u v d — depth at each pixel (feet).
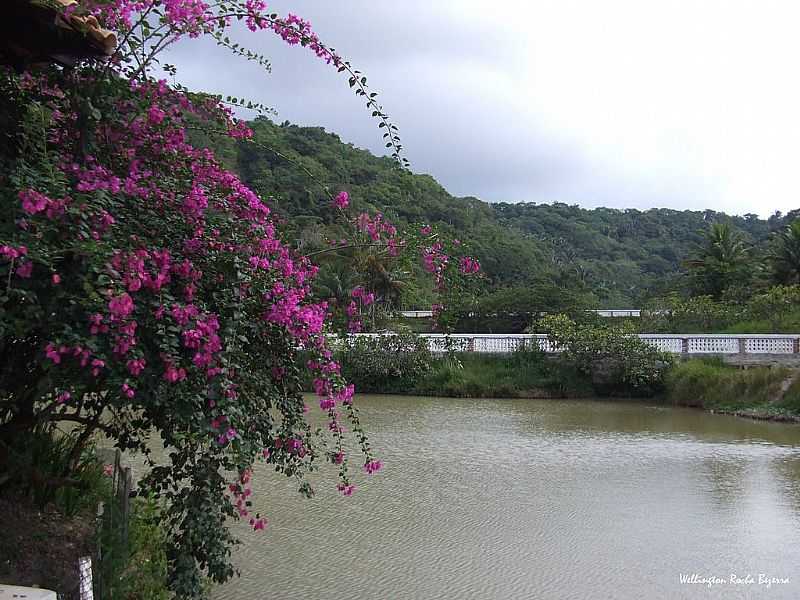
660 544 28.96
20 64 15.53
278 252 15.74
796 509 34.40
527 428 58.18
